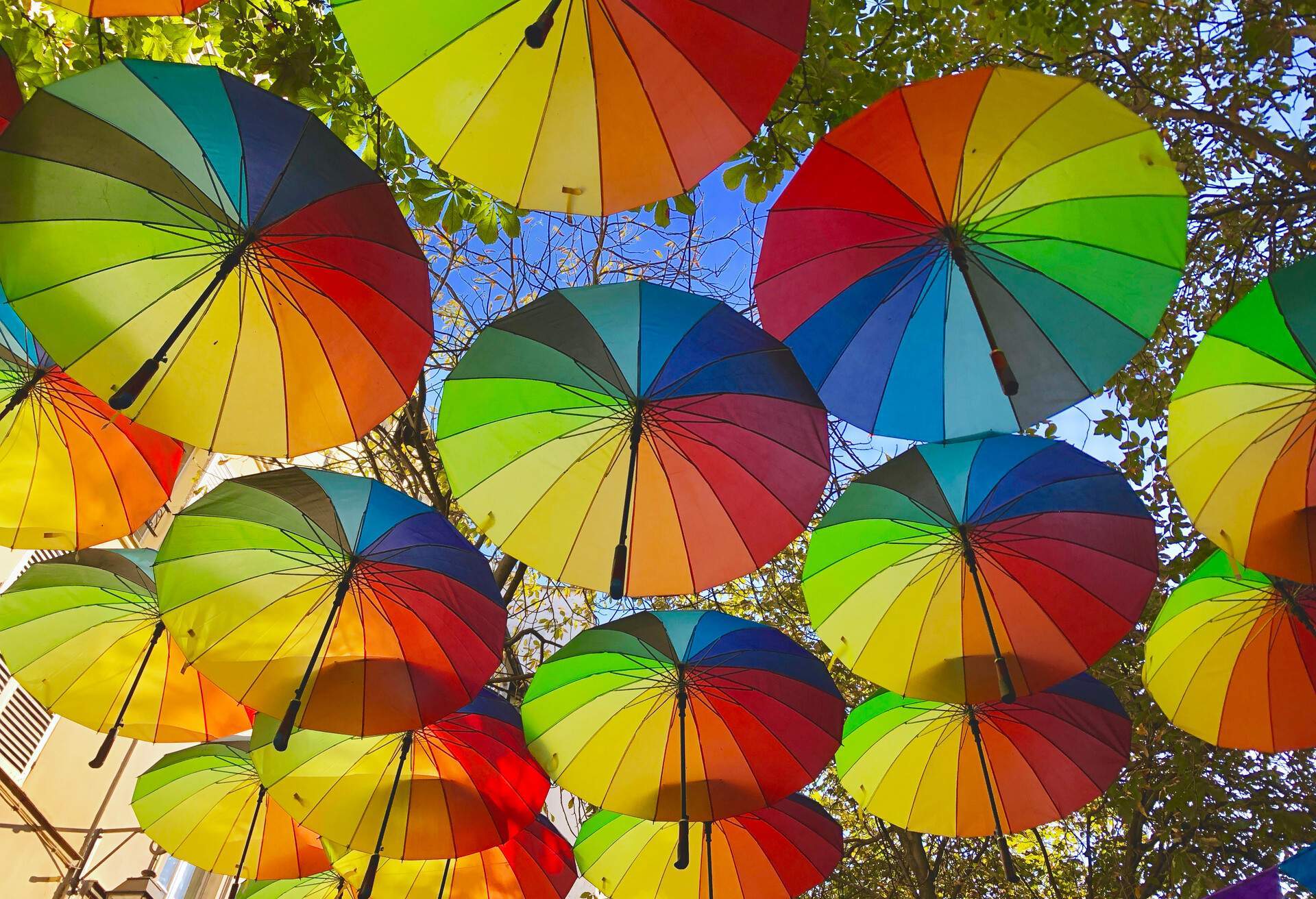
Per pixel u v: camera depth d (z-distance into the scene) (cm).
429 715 517
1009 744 599
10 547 508
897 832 1083
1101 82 805
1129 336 451
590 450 482
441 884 673
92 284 407
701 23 404
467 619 516
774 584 1024
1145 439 899
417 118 410
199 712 618
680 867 520
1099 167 423
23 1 657
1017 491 508
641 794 562
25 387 482
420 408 878
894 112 414
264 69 627
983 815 604
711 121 420
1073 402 466
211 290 388
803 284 462
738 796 565
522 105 413
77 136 384
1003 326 468
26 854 870
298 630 514
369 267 417
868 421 483
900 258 461
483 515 483
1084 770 596
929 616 536
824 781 1154
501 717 580
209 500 484
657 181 429
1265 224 837
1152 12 809
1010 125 416
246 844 650
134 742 959
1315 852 492
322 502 493
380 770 591
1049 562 520
